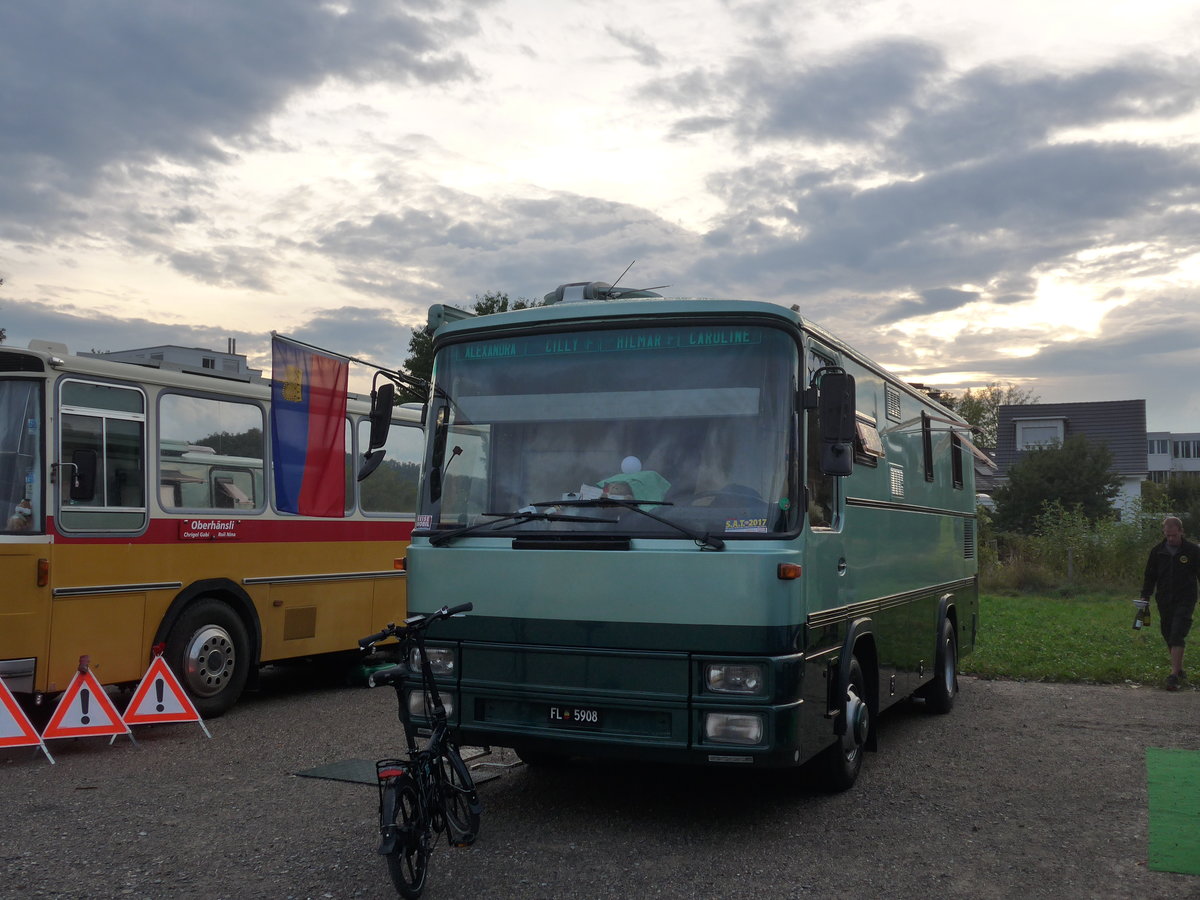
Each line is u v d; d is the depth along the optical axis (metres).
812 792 7.76
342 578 12.77
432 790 5.68
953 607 11.76
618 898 5.52
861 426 8.20
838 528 7.38
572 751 6.54
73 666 9.59
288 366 11.54
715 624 6.23
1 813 7.17
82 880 5.79
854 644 7.67
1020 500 50.06
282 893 5.58
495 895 5.56
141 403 10.45
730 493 6.43
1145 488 68.69
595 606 6.47
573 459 6.80
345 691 12.84
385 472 13.67
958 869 6.01
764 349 6.63
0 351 9.54
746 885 5.72
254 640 11.53
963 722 10.85
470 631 6.80
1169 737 10.03
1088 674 13.83
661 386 6.75
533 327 7.11
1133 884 5.76
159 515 10.50
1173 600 13.21
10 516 9.40
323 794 7.66
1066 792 7.84
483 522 6.92
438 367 7.38
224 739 9.76
